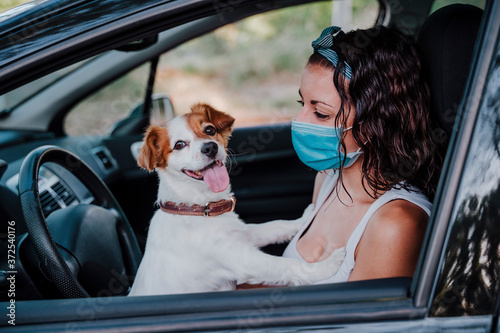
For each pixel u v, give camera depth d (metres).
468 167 1.07
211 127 2.00
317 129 1.50
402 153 1.44
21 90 3.18
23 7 1.22
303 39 9.18
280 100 8.41
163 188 1.93
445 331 1.07
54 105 3.20
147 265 1.82
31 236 1.50
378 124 1.42
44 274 1.52
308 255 1.71
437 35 1.47
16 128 3.10
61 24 1.15
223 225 1.85
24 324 1.12
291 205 3.16
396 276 1.28
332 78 1.43
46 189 2.21
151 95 3.33
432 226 1.09
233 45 9.32
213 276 1.81
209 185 1.86
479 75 1.07
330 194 1.77
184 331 1.09
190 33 3.09
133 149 3.25
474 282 1.09
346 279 1.51
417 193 1.50
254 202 3.15
